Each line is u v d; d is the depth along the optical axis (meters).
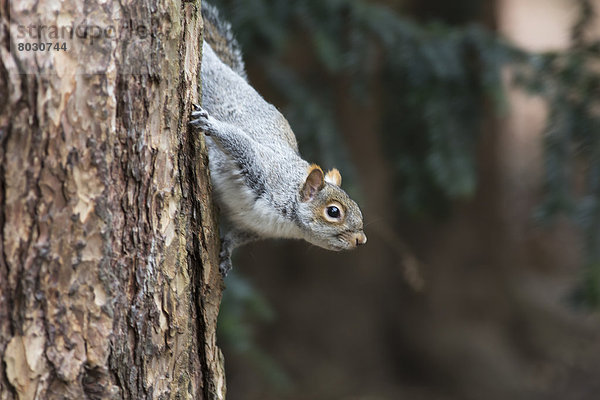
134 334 4.73
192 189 5.28
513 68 9.77
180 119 5.10
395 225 15.93
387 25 9.33
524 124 24.83
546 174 9.77
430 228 16.86
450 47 9.50
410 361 16.45
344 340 15.75
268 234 6.79
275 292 15.45
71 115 4.30
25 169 4.18
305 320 15.53
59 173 4.29
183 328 5.07
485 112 9.95
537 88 9.72
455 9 14.21
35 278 4.27
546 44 28.38
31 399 4.32
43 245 4.28
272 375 9.69
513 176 22.64
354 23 9.20
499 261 17.80
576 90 9.68
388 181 15.05
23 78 4.11
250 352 9.60
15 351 4.26
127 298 4.68
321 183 6.84
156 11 4.68
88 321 4.47
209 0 8.33
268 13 8.63
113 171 4.52
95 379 4.53
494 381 16.09
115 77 4.47
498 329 17.09
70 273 4.38
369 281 16.16
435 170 9.35
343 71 10.40
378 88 10.69
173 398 5.02
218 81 6.57
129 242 4.66
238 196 6.29
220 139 5.80
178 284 5.03
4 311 4.21
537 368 16.69
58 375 4.39
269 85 10.00
